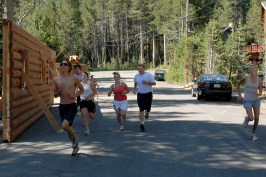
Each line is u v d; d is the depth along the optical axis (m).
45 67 16.42
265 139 9.78
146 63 102.12
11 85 9.74
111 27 112.06
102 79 56.12
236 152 8.24
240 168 6.93
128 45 111.50
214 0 71.25
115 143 9.26
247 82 9.55
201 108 17.83
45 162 7.42
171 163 7.29
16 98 10.42
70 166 7.10
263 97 22.94
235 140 9.64
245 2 79.56
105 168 6.93
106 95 26.77
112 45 109.94
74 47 91.75
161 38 107.88
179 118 14.03
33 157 7.87
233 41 40.72
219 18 78.88
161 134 10.51
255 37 53.09
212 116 14.71
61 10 87.38
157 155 7.97
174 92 30.67
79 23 89.88
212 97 23.02
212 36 38.72
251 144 9.13
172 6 78.38
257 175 6.49
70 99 7.90
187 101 21.94
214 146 8.88
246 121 9.94
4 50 9.55
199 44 40.44
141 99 11.09
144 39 108.31
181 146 8.88
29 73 12.34
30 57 12.59
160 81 52.50
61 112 7.94
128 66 100.88
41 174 6.57
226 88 21.78
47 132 11.09
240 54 40.88
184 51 41.06
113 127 11.84
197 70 40.91
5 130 9.48
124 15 105.69
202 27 68.12
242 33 42.44
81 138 9.98
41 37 50.25
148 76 11.09
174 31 77.88
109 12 104.94
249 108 9.57
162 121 13.20
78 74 13.04
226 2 79.94
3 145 9.21
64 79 7.90
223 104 20.12
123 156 7.89
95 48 107.00
